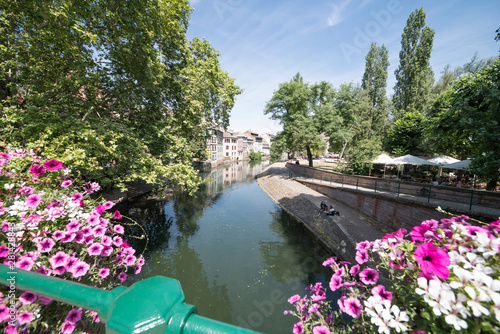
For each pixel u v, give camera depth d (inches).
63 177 107.5
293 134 1056.8
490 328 29.6
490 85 337.7
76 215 91.8
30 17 295.0
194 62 548.4
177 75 501.7
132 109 442.0
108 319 23.8
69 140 281.4
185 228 640.4
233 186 1376.7
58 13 286.2
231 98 594.9
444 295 34.2
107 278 99.9
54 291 31.4
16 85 328.8
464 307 31.9
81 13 322.7
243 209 856.9
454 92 444.1
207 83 502.9
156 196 938.7
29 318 52.2
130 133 364.8
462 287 36.2
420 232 55.4
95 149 301.9
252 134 4205.2
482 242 40.7
